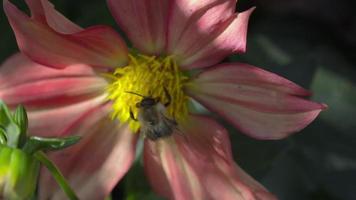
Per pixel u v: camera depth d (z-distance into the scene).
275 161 0.41
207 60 0.36
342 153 0.45
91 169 0.37
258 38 0.48
